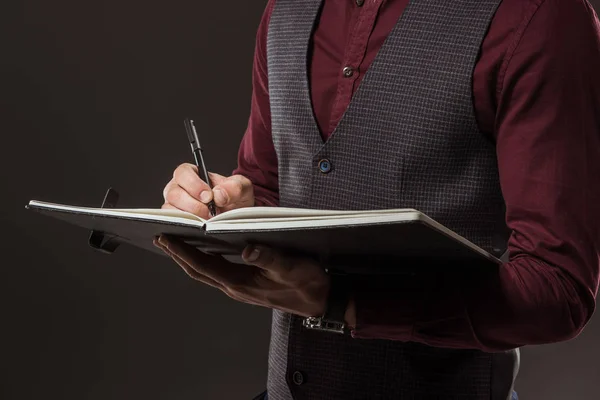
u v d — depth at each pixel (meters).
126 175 3.05
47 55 2.99
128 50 3.02
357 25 1.07
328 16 1.12
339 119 1.07
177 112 3.06
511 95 0.97
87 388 3.01
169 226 0.81
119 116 3.03
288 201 1.13
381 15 1.06
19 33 2.98
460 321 0.91
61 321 3.00
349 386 1.08
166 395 3.03
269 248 0.82
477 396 1.06
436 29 1.01
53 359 3.00
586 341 2.84
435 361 1.04
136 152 3.05
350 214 0.74
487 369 1.06
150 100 3.04
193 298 3.03
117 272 3.01
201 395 3.04
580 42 0.96
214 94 3.07
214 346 3.04
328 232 0.72
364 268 0.90
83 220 0.92
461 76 0.98
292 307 0.92
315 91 1.10
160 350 3.02
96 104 3.02
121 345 3.02
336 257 0.85
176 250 0.89
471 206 1.01
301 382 1.11
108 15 3.01
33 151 3.00
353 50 1.06
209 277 0.90
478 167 1.01
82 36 3.00
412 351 1.05
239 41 3.07
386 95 1.02
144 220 0.82
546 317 0.90
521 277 0.91
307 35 1.12
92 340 3.01
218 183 1.20
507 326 0.91
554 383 2.87
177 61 3.04
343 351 1.08
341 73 1.07
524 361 2.88
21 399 2.99
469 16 0.99
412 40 1.02
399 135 1.01
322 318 0.93
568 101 0.95
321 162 1.07
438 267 0.87
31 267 3.00
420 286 0.92
